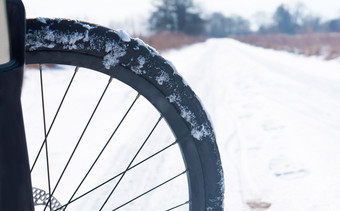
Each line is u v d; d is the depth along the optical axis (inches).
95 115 140.3
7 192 21.8
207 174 30.8
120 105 162.2
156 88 28.8
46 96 171.5
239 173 82.7
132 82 28.4
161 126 125.0
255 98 188.5
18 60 20.4
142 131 119.4
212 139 30.2
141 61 28.0
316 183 75.7
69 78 227.3
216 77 297.7
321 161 89.4
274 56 690.2
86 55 27.3
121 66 27.9
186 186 75.1
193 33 1861.5
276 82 258.1
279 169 84.7
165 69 28.6
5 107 20.4
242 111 155.3
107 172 82.8
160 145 104.3
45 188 72.2
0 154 21.1
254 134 117.0
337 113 148.1
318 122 132.0
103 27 27.6
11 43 20.3
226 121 136.7
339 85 234.2
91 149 99.1
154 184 76.8
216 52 912.9
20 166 21.9
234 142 108.7
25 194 22.5
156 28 1694.1
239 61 530.3
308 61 512.1
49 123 124.0
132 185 76.2
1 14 19.7
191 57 628.4
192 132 29.8
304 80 268.1
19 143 21.5
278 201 67.7
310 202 66.7
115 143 105.7
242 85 243.3
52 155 92.5
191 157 30.4
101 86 212.8
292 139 109.8
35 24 26.3
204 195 31.2
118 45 27.5
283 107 162.6
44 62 27.0
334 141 106.3
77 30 26.8
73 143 103.8
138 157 93.7
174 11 1745.8
